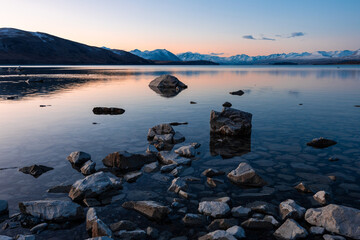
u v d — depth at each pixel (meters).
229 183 7.83
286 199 6.83
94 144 11.52
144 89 36.62
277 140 11.97
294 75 74.75
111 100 25.48
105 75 74.88
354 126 14.25
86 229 5.67
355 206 6.37
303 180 7.88
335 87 37.41
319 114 17.72
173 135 12.41
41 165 8.84
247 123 12.93
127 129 14.16
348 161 9.27
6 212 6.28
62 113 18.70
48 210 6.03
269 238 5.27
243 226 5.65
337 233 5.30
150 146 10.62
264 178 8.06
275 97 26.81
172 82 38.88
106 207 6.52
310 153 10.19
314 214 5.78
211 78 62.62
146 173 8.64
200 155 10.21
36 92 32.22
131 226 5.61
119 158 9.03
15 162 9.46
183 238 5.33
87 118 16.98
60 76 67.31
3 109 20.23
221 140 12.14
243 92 30.97
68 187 7.54
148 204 6.25
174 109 20.41
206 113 18.66
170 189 7.43
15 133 13.29
